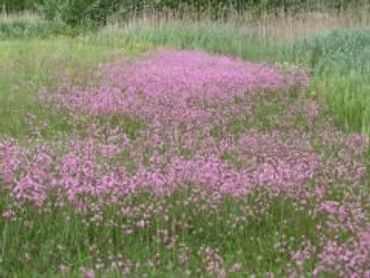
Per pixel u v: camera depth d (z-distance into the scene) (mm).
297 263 4773
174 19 24891
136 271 4746
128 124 9711
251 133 9297
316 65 16109
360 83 12516
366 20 22484
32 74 13602
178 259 5094
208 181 6457
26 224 5434
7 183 6184
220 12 25734
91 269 4684
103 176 6332
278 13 24125
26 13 31516
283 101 11906
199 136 8898
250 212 5930
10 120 9484
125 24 23938
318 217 6020
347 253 4953
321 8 24750
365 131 9445
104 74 13711
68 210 5727
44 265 4953
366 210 6230
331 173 7324
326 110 11234
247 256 5316
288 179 6785
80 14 27328
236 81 13102
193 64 15641
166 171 6930
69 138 8469
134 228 5637
